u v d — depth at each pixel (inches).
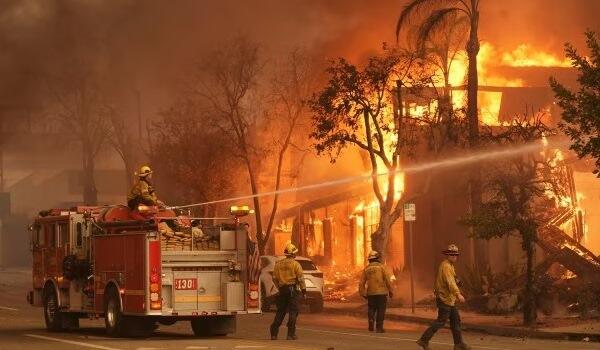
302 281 746.8
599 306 932.6
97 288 782.5
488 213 898.7
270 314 1123.3
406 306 1147.3
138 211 770.2
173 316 745.0
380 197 1173.1
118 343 700.0
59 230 836.0
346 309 1133.7
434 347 677.9
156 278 728.3
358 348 665.0
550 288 992.9
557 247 1117.7
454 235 1274.6
